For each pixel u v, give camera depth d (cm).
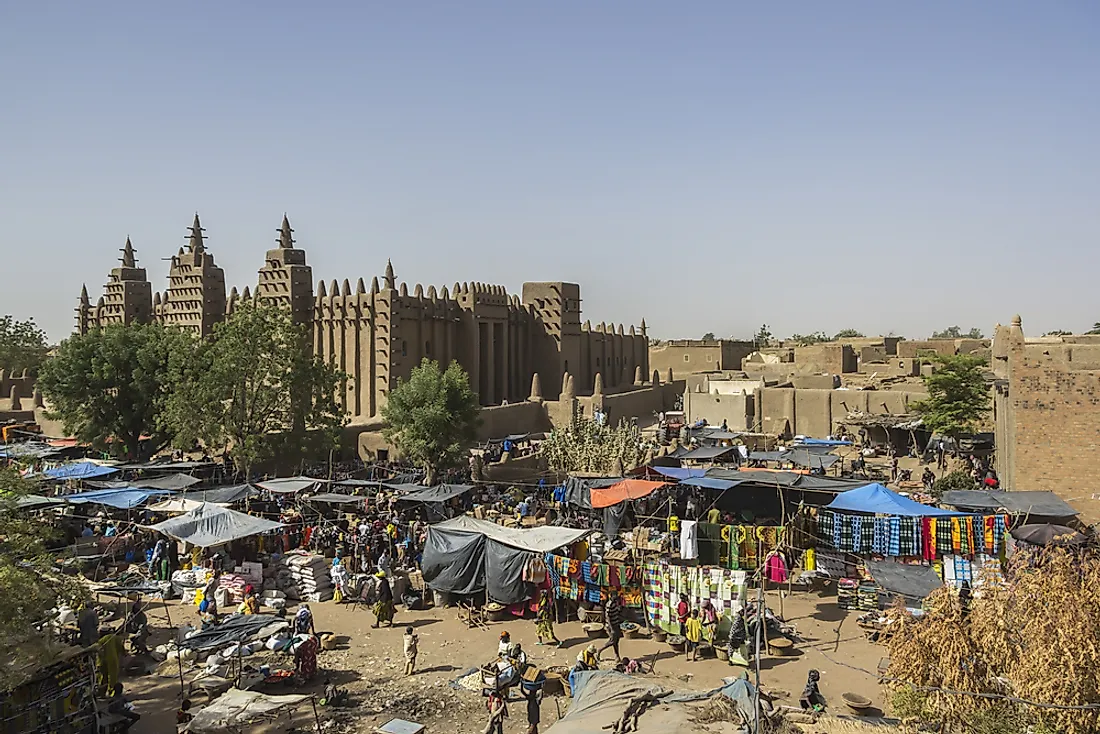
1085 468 3212
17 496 1711
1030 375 3300
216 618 2339
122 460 4975
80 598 1803
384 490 4019
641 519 3681
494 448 5375
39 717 1622
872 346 10288
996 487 3981
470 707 1952
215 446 4353
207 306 6788
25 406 6875
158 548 2986
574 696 1608
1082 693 1318
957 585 2250
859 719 1736
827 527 2847
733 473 3597
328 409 4538
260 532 2805
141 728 1811
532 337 8069
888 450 5600
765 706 1514
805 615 2555
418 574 3084
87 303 8469
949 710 1458
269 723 1845
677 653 2275
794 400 6788
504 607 2642
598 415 5928
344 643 2409
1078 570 1509
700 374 10112
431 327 6581
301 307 6294
